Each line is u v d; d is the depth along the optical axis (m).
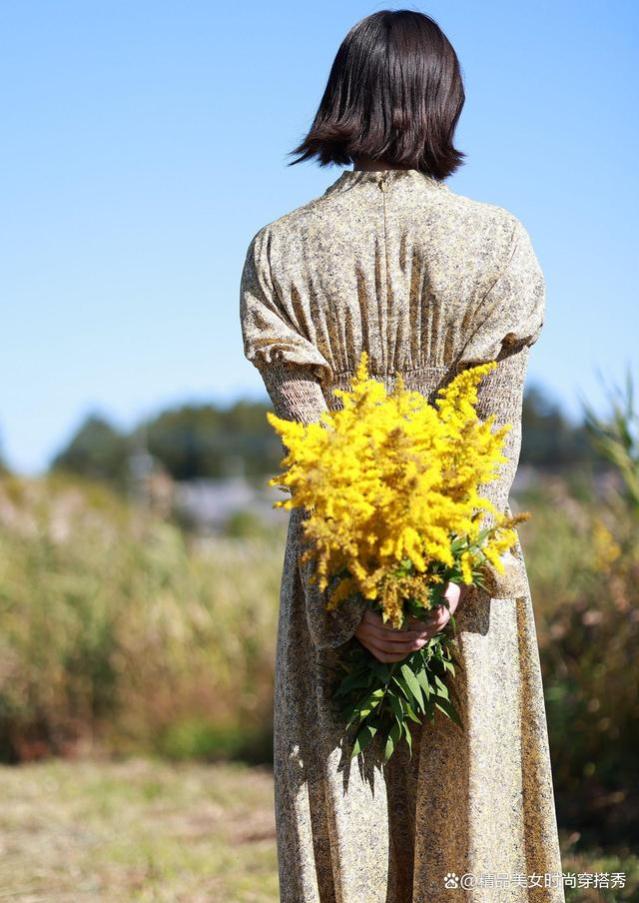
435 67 2.69
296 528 2.58
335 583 2.42
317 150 2.77
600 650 6.63
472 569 2.43
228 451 43.34
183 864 5.55
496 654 2.53
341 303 2.56
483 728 2.48
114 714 9.70
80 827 6.57
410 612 2.39
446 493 2.36
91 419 54.88
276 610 10.10
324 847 2.56
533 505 8.77
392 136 2.64
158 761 9.09
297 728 2.58
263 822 6.66
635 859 4.95
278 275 2.62
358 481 2.30
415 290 2.55
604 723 6.38
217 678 9.74
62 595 9.94
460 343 2.56
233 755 9.16
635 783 6.20
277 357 2.56
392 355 2.58
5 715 9.62
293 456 2.36
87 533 10.79
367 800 2.55
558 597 7.32
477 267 2.54
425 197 2.60
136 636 9.85
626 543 6.81
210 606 10.05
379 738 2.59
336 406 2.61
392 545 2.29
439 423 2.40
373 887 2.53
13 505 11.65
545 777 2.56
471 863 2.45
